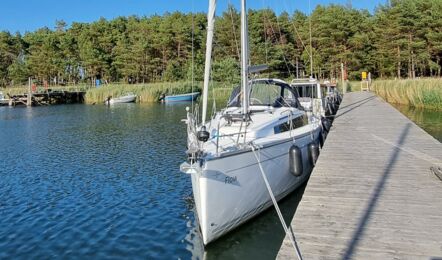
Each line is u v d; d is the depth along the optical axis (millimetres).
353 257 3760
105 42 70375
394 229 4320
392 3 49875
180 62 61188
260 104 9430
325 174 6520
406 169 6715
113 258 6406
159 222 7945
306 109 10391
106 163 13570
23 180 11508
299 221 4594
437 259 3678
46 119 29031
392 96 29422
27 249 6828
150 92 45875
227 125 7934
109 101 44750
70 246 6914
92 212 8641
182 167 5965
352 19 52281
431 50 44406
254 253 6312
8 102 44875
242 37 7410
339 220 4602
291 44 53500
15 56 76188
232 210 6637
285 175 7922
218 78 40781
